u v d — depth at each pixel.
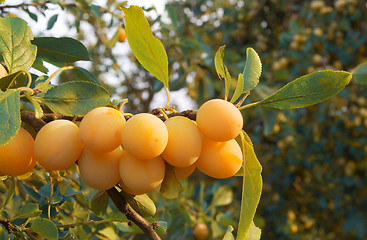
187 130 0.37
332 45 1.83
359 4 1.81
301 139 1.94
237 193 1.92
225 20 2.23
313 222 2.04
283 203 2.06
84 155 0.38
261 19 2.18
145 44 0.40
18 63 0.43
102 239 0.63
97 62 1.38
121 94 2.27
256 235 0.44
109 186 0.38
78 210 0.65
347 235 2.12
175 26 1.23
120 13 0.96
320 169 1.98
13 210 0.54
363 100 1.83
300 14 2.03
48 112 0.44
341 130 1.89
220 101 0.37
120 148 0.39
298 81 0.38
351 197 2.04
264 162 2.04
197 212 1.17
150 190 0.38
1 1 0.54
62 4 0.90
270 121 1.39
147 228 0.43
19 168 0.38
